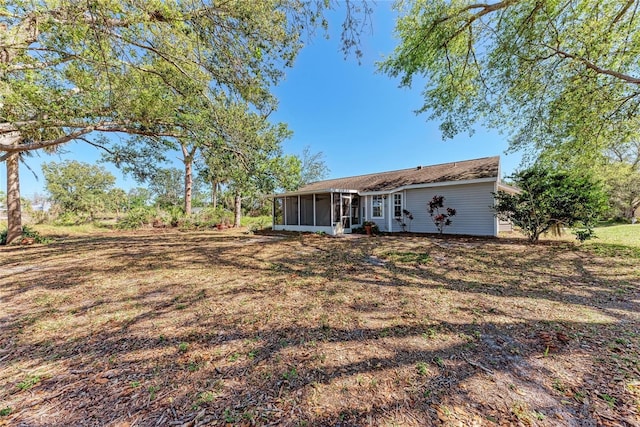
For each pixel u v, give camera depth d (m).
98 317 3.35
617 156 16.31
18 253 8.20
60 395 1.91
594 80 6.68
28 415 1.71
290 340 2.67
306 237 11.62
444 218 10.91
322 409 1.73
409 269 5.55
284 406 1.76
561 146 8.00
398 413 1.68
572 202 7.31
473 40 7.59
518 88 7.55
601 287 4.20
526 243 8.13
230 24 4.92
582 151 7.71
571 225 7.59
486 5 6.52
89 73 5.26
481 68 8.02
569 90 6.81
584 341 2.55
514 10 6.64
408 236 10.98
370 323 3.04
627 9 6.06
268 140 9.29
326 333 2.81
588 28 6.21
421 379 2.01
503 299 3.76
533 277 4.82
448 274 5.13
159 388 1.97
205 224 18.00
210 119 6.60
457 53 8.07
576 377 2.01
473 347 2.47
